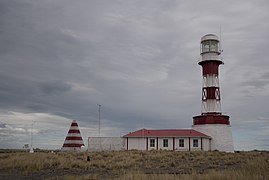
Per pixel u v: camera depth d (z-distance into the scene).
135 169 26.97
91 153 42.72
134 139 57.06
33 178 21.44
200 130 60.19
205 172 22.59
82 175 21.45
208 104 61.38
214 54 62.75
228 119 61.69
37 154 38.78
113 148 57.25
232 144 59.94
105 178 19.36
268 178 16.69
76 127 59.47
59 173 24.34
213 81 62.16
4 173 24.17
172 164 31.30
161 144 56.34
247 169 21.19
